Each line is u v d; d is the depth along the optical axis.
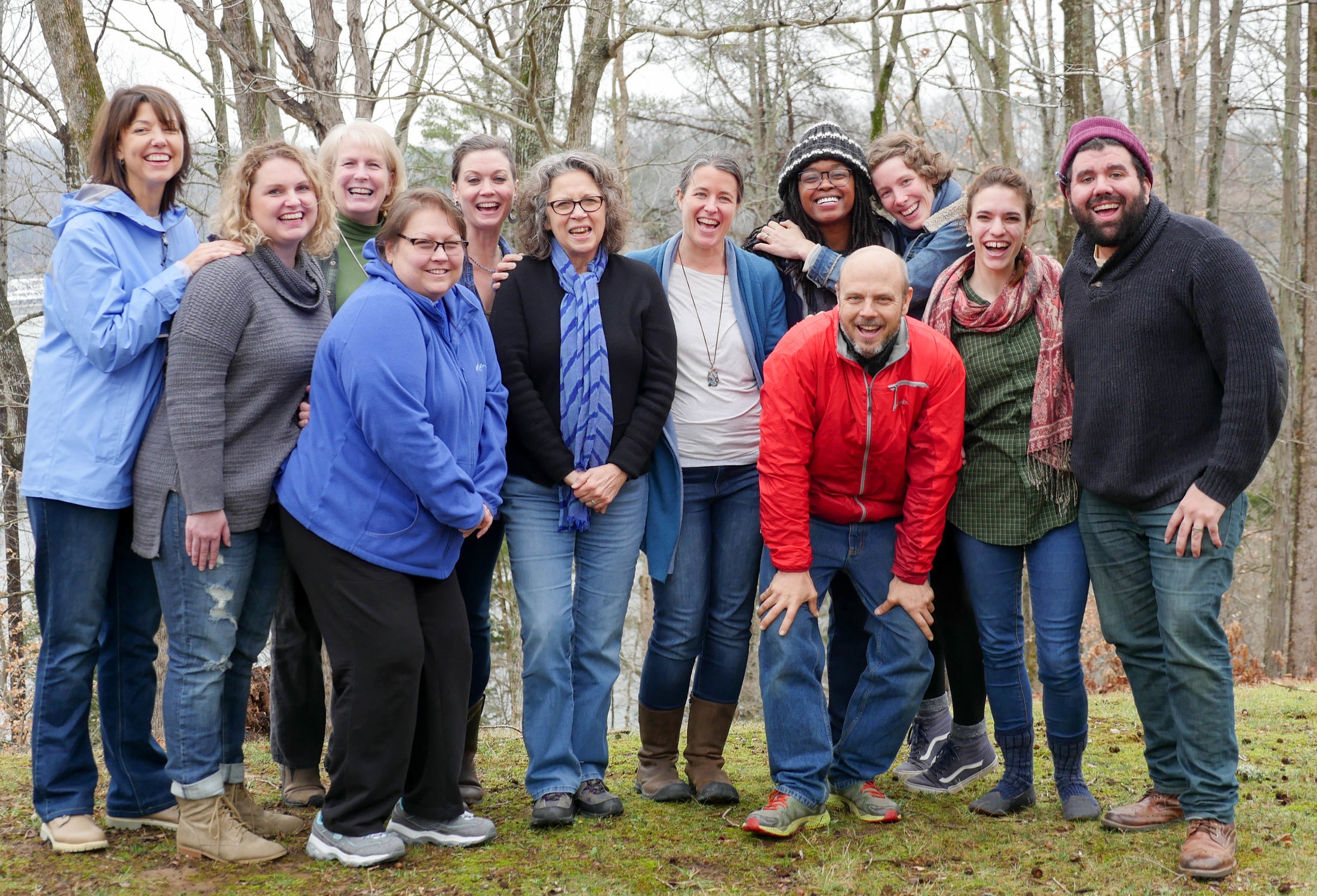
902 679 3.11
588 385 3.06
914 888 2.69
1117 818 3.10
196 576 2.73
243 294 2.73
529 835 3.04
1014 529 3.09
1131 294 2.84
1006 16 11.26
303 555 2.75
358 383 2.64
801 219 3.54
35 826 3.03
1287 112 11.66
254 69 7.19
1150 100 12.43
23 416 10.34
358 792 2.75
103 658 2.94
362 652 2.70
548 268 3.21
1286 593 14.52
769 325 3.42
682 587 3.33
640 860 2.84
